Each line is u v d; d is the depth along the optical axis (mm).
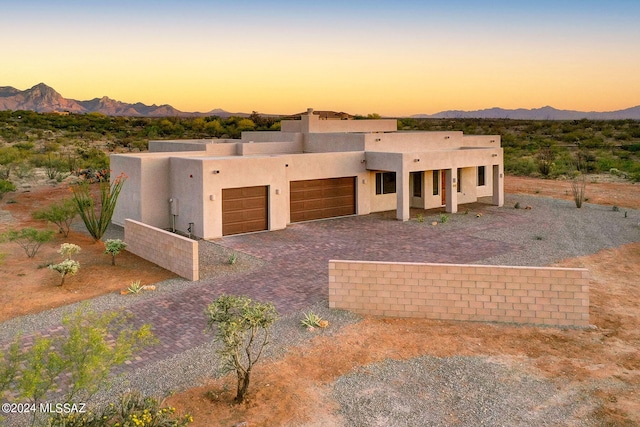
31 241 20969
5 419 8836
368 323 13070
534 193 36594
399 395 9641
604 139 81438
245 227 23812
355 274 13648
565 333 12500
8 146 61625
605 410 9094
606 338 12211
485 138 36719
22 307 14125
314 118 33031
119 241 18656
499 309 13180
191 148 31031
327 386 9961
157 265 18375
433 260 18688
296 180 26172
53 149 59344
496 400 9453
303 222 26469
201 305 14289
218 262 18641
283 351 11430
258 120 100938
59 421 7586
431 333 12461
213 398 9469
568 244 21328
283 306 14125
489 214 28422
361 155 28250
